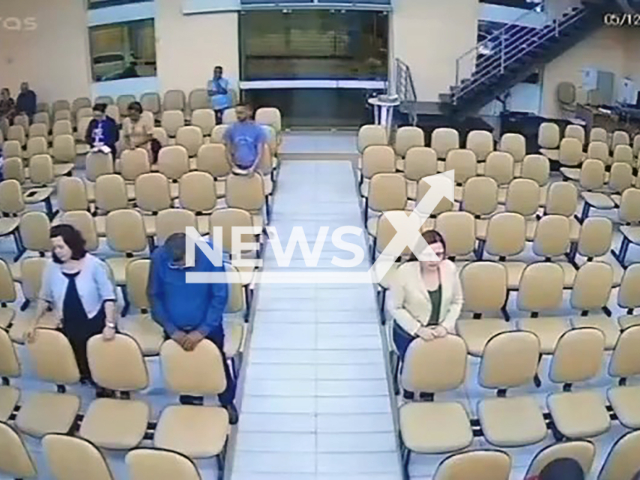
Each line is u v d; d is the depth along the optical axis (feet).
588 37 39.96
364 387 16.90
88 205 24.39
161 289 14.38
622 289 18.11
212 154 26.86
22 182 27.35
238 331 16.78
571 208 23.97
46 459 12.16
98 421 13.82
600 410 14.30
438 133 29.48
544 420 14.19
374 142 29.48
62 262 14.85
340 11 38.75
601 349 14.93
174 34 39.42
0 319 17.29
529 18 39.65
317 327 19.35
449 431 13.60
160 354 14.51
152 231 22.17
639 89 39.52
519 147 29.37
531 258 22.84
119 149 29.86
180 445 13.19
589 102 40.50
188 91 40.11
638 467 11.87
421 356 14.38
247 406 16.19
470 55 39.63
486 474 11.38
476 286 17.53
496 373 14.75
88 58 40.55
